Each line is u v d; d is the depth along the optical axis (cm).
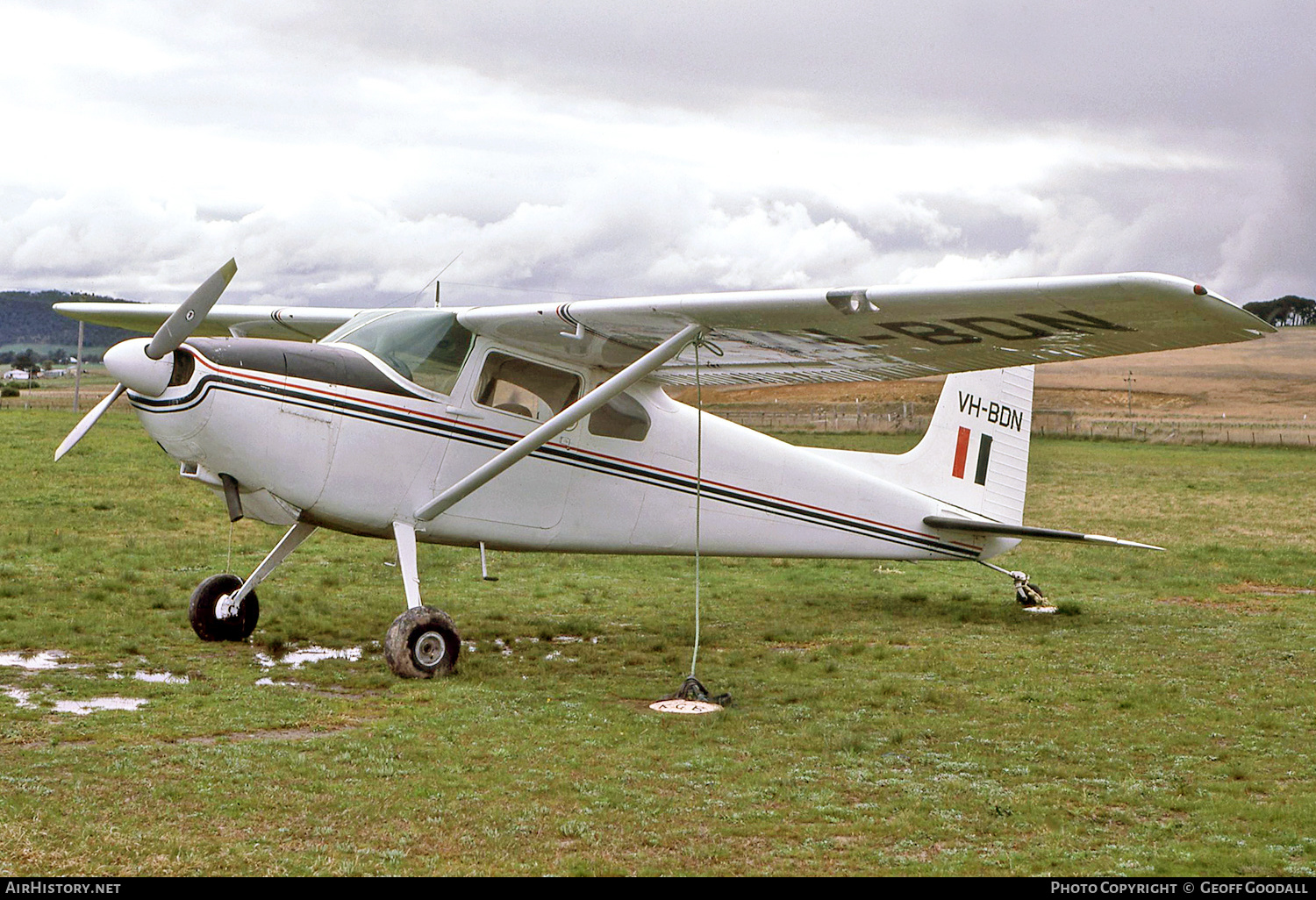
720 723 614
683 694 673
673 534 896
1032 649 856
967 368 785
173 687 644
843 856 417
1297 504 2123
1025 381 1106
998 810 472
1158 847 432
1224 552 1484
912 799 485
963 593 1145
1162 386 8131
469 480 737
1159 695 698
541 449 811
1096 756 562
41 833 402
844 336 726
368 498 732
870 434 3997
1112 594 1164
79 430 726
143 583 1009
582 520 843
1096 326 630
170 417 662
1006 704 675
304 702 623
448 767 510
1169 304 561
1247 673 769
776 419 4988
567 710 632
